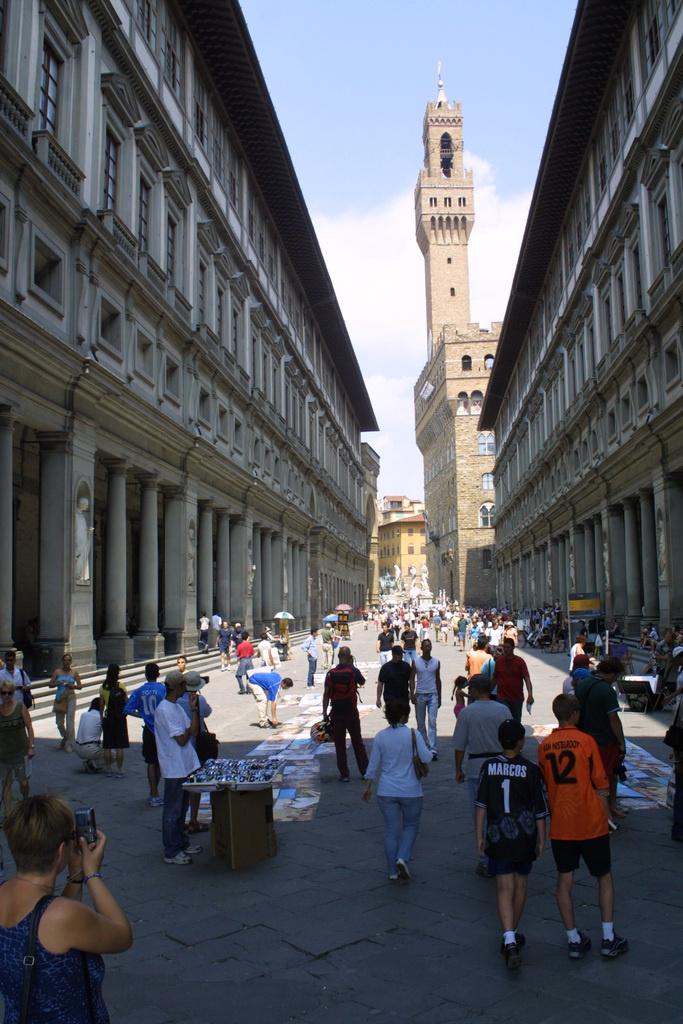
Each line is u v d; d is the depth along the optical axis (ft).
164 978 20.76
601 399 120.16
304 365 188.85
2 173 58.59
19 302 61.00
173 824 30.27
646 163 92.48
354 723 43.86
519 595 234.58
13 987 11.00
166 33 98.89
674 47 83.97
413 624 189.47
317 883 27.71
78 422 69.92
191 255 105.70
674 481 89.92
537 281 177.47
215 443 114.62
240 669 83.41
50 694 63.21
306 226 164.04
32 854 11.60
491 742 29.48
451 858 30.30
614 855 30.09
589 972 20.70
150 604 91.04
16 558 88.89
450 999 19.39
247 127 130.00
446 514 379.55
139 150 87.76
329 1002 19.36
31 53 64.13
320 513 217.56
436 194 414.62
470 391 352.90
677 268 83.76
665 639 73.05
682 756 31.63
